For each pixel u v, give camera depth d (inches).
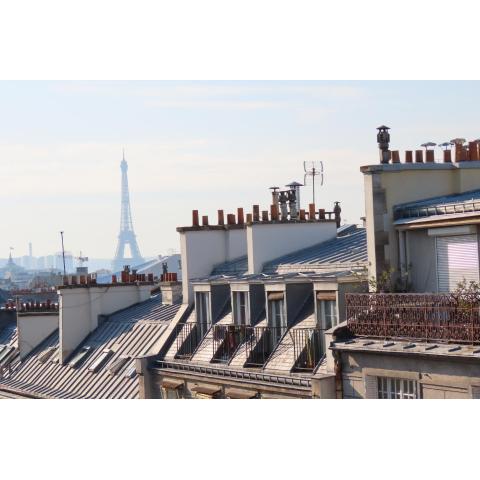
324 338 1723.7
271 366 1811.0
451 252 1552.7
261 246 2149.4
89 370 2539.4
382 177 1644.9
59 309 2738.7
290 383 1738.4
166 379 2078.0
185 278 2261.3
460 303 1389.0
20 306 2972.4
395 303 1476.4
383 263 1633.9
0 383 2834.6
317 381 1531.7
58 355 2753.4
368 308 1509.6
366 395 1489.9
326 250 2095.2
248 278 1978.3
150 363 2133.4
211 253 2301.9
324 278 1731.1
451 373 1374.3
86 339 2709.2
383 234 1636.3
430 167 1684.3
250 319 1945.1
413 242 1624.0
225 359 1950.1
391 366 1453.0
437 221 1552.7
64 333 2699.3
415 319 1440.7
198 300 2119.8
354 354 1509.6
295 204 2309.3
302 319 1824.6
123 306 2760.8
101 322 2728.8
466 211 1524.4
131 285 2773.1
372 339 1494.8
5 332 3243.1
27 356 2913.4
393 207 1651.1
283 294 1845.5
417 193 1672.0
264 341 1877.5
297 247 2178.9
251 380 1835.6
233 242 2315.5
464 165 1702.8
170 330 2185.0
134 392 2297.0
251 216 2234.3
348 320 1535.4
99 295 2738.7
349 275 1700.3
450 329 1386.6
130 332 2551.7
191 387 2007.9
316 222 2201.0
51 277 5546.3
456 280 1546.5
